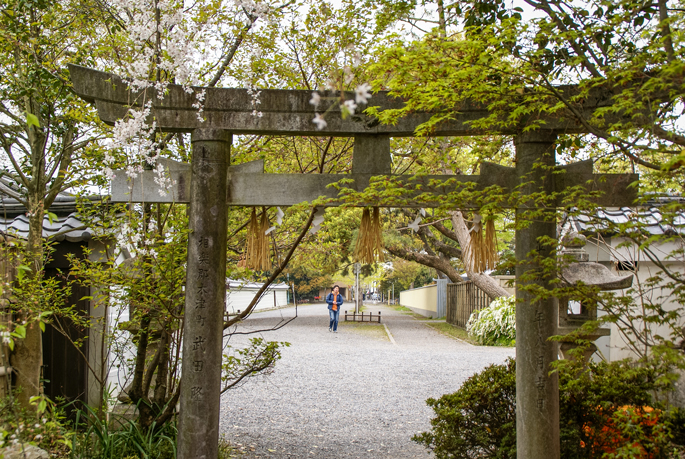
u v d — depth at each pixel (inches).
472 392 151.1
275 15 161.3
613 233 106.9
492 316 504.4
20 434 100.7
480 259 138.5
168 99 136.3
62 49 172.2
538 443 126.1
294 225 235.5
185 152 183.6
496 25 112.4
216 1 162.4
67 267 220.1
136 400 170.9
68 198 235.1
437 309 977.5
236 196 137.3
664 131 100.9
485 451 155.3
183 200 137.5
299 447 198.8
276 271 150.7
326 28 173.8
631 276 169.3
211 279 133.0
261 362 180.2
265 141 204.2
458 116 134.2
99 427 163.5
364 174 138.0
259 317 884.6
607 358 235.1
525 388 129.0
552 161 132.5
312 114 136.8
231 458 182.2
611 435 134.0
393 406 264.8
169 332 165.5
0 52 168.1
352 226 600.7
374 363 387.9
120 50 155.2
